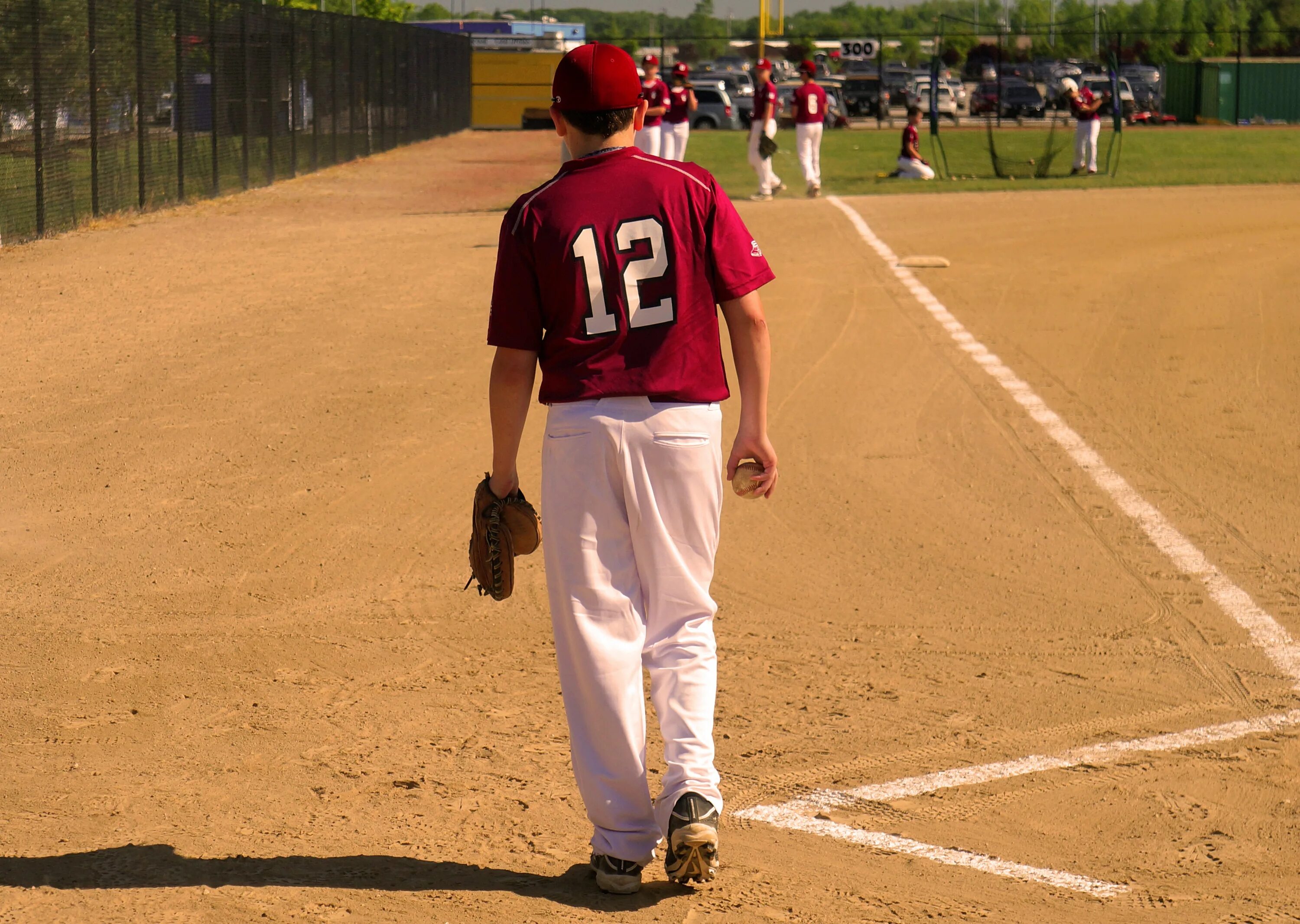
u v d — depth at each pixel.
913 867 13.10
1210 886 12.73
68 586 21.64
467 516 25.11
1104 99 124.31
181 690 17.80
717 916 11.98
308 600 21.23
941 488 26.84
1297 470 27.69
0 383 33.62
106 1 65.69
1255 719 16.95
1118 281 48.16
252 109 88.06
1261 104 182.88
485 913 11.93
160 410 31.53
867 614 20.81
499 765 15.55
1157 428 30.66
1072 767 15.55
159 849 13.25
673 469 11.86
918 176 93.62
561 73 11.91
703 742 12.21
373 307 43.53
